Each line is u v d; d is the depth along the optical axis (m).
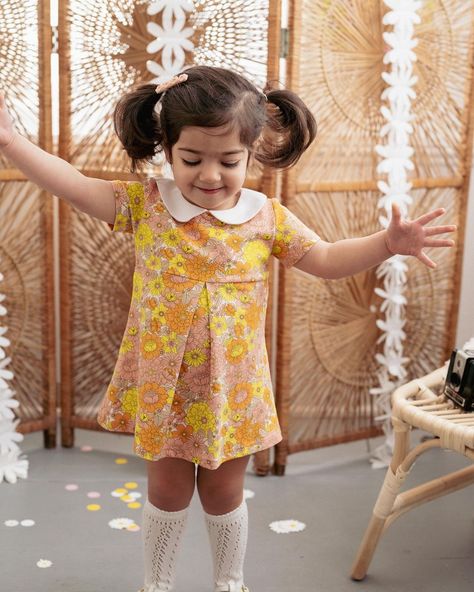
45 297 2.02
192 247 1.25
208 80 1.19
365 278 2.02
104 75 1.89
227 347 1.26
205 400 1.27
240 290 1.27
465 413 1.44
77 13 1.87
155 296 1.26
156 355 1.26
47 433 2.09
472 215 2.25
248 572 1.56
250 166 1.86
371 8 1.86
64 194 1.25
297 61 1.79
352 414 2.09
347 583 1.54
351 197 1.96
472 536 1.72
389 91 1.87
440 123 2.02
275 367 2.03
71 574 1.54
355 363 2.06
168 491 1.35
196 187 1.22
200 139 1.17
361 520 1.78
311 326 1.97
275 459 1.98
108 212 1.29
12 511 1.76
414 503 1.53
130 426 1.32
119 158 1.92
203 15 1.79
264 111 1.23
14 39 1.86
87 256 2.02
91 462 2.03
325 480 1.97
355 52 1.87
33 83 1.90
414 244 1.24
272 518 1.77
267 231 1.30
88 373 2.08
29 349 2.04
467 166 2.07
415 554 1.65
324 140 1.89
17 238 1.96
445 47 1.97
